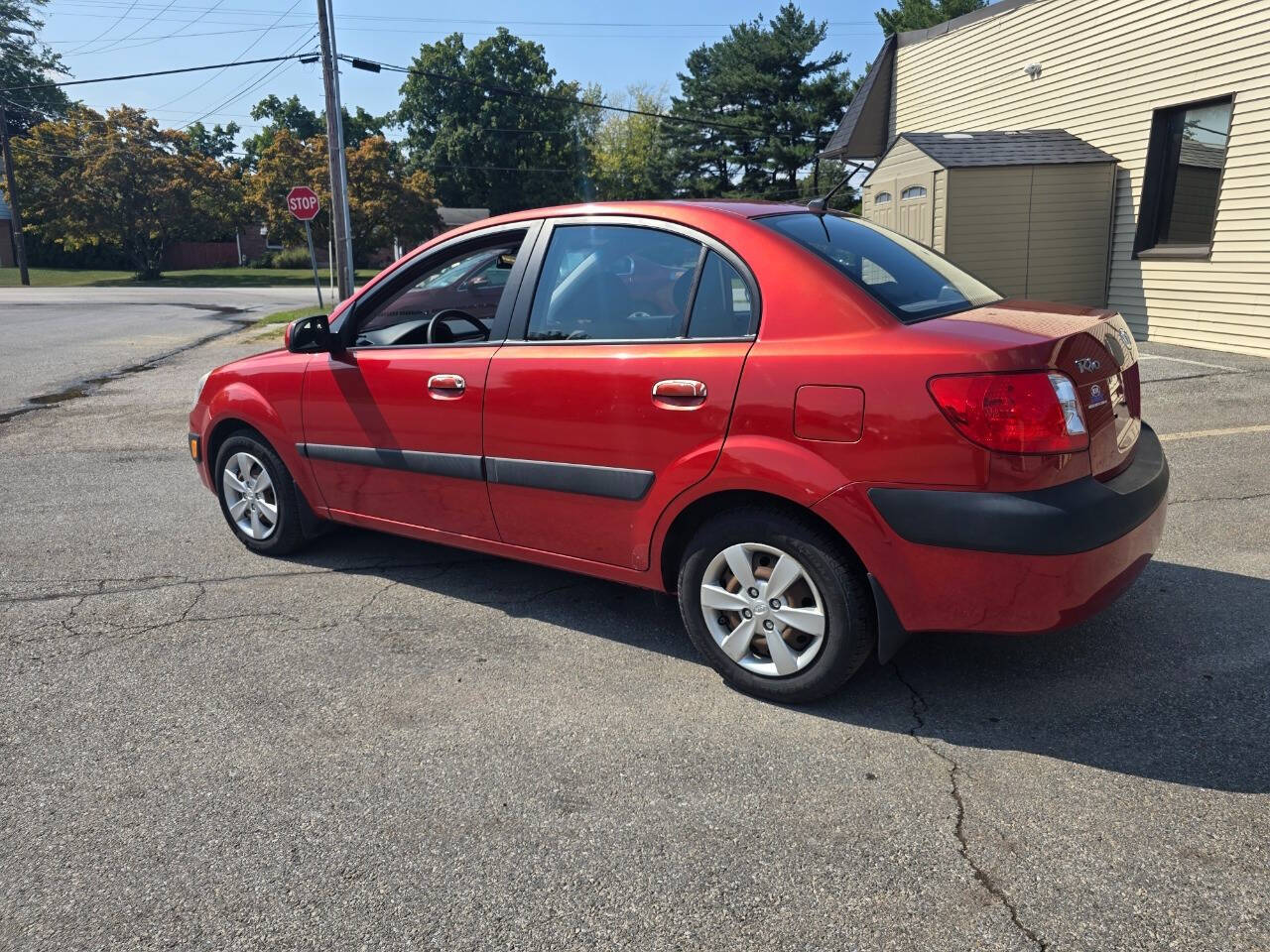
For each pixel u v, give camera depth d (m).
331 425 4.36
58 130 42.16
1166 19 10.44
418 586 4.49
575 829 2.59
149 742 3.11
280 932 2.24
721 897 2.31
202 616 4.18
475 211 56.69
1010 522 2.69
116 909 2.33
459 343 3.99
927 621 2.89
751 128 46.91
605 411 3.39
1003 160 11.24
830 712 3.18
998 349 2.71
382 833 2.60
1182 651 3.49
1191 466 5.79
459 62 59.16
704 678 3.46
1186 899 2.22
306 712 3.28
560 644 3.80
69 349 14.89
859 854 2.44
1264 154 9.40
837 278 3.04
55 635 4.00
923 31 15.17
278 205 42.97
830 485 2.90
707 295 3.27
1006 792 2.68
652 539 3.39
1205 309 10.36
